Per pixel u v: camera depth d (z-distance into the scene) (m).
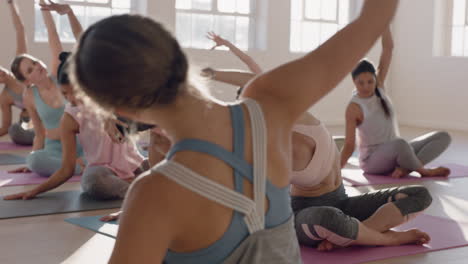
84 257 2.71
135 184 0.84
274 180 0.91
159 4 9.16
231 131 0.88
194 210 0.83
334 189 2.77
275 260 0.91
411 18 10.44
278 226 0.92
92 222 3.32
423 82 10.23
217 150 0.85
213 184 0.83
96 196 3.96
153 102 0.81
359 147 5.18
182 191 0.82
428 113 10.16
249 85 0.98
